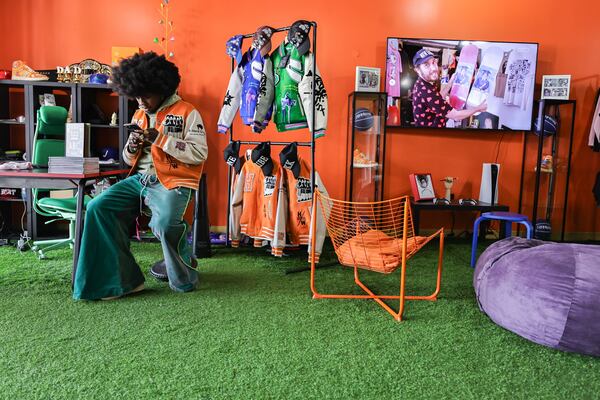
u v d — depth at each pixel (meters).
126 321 2.08
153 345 1.84
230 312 2.24
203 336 1.94
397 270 3.16
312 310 2.29
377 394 1.51
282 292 2.58
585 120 4.47
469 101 4.29
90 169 2.41
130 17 4.18
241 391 1.51
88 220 2.28
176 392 1.49
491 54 4.25
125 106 3.84
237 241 3.47
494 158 4.46
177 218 2.43
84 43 4.18
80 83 3.78
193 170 2.47
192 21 4.21
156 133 2.30
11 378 1.55
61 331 1.95
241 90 3.21
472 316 2.25
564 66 4.41
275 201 3.18
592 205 4.55
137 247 3.65
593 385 1.60
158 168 2.38
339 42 4.27
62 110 3.23
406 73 4.23
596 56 4.41
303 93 2.91
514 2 4.33
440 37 4.32
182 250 2.62
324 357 1.77
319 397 1.48
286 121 3.05
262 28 3.00
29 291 2.46
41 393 1.46
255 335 1.97
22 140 4.15
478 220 3.25
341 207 2.75
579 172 4.52
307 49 2.83
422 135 4.40
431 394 1.52
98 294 2.32
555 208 4.54
